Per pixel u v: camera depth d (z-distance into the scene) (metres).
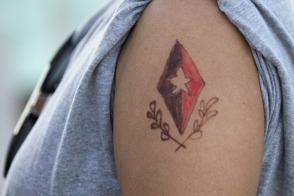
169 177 0.98
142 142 1.01
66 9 4.20
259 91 1.04
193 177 0.98
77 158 1.15
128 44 1.08
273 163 1.10
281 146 1.10
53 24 4.22
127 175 1.04
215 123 0.99
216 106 0.99
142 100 1.02
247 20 1.04
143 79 1.03
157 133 1.00
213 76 1.00
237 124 1.00
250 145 1.01
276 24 1.09
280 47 1.10
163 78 1.01
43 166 1.25
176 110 0.99
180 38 1.02
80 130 1.14
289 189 1.12
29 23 4.21
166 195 0.98
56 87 1.48
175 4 1.05
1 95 4.30
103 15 1.39
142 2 1.09
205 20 1.03
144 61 1.04
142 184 1.01
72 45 1.50
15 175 1.35
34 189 1.26
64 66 1.50
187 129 0.98
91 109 1.13
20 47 4.25
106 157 1.13
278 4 1.12
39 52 4.25
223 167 0.98
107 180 1.13
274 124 1.07
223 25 1.04
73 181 1.16
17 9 4.19
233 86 1.01
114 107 1.08
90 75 1.11
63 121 1.22
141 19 1.08
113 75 1.10
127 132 1.04
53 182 1.19
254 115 1.02
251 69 1.03
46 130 1.26
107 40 1.09
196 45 1.02
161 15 1.05
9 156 1.56
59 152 1.17
